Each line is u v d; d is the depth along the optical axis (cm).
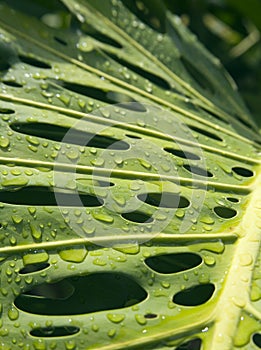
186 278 66
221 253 68
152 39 89
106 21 88
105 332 63
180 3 109
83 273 66
